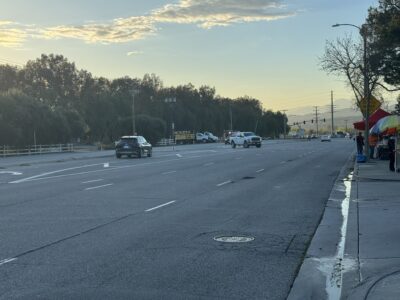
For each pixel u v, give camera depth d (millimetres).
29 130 68875
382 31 30422
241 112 181125
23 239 9664
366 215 12305
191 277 7191
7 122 65000
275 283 6957
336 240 9742
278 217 12391
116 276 7199
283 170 27859
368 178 21688
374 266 7555
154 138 94938
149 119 95750
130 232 10391
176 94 160125
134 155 45875
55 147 67062
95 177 24047
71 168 31609
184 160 38875
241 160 37906
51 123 72688
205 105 170875
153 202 14969
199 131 159125
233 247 9078
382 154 35031
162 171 27484
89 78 158875
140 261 8055
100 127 124500
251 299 6293
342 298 6270
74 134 84500
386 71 32688
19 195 16844
